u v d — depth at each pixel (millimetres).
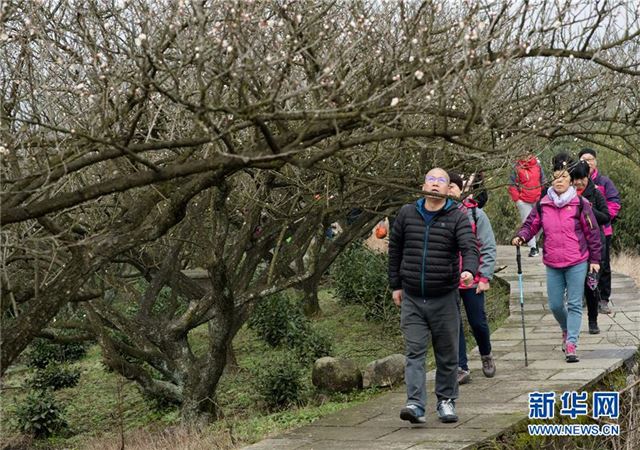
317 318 19781
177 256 12938
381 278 18969
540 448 8016
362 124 6848
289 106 8711
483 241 9695
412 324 8102
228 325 11672
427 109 6945
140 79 6723
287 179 11078
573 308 10445
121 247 7309
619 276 17766
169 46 7797
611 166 25422
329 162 10141
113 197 11148
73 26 8633
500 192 27828
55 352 19453
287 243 14547
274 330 17625
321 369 12039
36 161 7980
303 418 9430
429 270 7957
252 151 6742
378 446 7629
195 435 10016
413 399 8062
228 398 13773
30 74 7934
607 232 13359
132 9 8008
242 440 8867
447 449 7387
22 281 9898
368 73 7566
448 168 11094
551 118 9117
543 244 10570
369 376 11961
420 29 7129
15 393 17750
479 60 7125
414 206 8102
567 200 10336
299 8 7875
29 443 14086
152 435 11992
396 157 11297
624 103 10844
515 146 9336
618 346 11266
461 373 9805
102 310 11961
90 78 7430
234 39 6270
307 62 7742
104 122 6910
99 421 14984
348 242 13852
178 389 12047
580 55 7391
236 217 14398
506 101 8867
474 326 9953
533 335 12477
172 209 7559
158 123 10461
